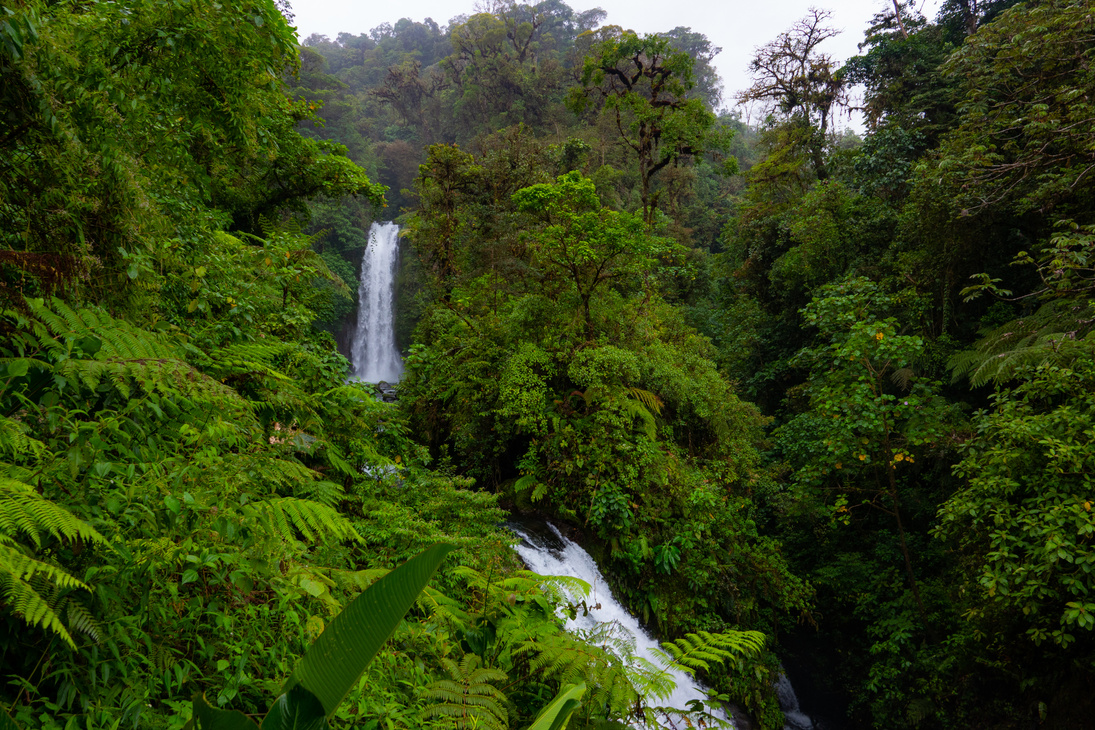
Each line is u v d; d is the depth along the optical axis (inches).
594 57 649.0
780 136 820.6
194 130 177.0
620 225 394.3
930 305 492.1
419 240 621.3
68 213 103.1
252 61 168.4
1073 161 376.2
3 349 81.7
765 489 463.5
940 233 461.4
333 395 196.1
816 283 659.4
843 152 709.3
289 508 97.7
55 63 104.3
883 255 582.6
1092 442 256.1
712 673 313.4
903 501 440.8
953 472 319.9
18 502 61.1
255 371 150.1
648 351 430.0
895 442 422.9
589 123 1379.2
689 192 1290.6
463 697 98.1
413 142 1984.5
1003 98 449.4
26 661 67.9
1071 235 294.4
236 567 92.4
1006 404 296.2
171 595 85.6
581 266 402.9
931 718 345.7
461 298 484.4
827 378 435.5
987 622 328.8
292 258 244.8
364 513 176.6
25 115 96.7
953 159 382.9
